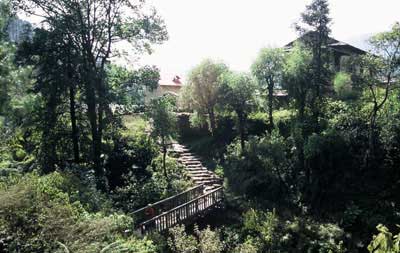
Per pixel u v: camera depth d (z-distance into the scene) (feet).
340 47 81.30
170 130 62.75
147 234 36.52
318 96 59.62
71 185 36.70
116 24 56.44
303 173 56.13
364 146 55.47
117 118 58.80
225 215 52.06
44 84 51.42
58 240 24.59
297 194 54.75
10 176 33.53
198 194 53.78
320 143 53.42
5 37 35.83
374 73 53.42
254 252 39.06
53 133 56.90
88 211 33.19
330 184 54.08
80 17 53.83
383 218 47.16
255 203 53.16
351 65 56.08
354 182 53.62
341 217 48.93
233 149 66.80
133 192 55.06
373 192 51.90
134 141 67.97
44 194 29.66
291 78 59.31
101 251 23.79
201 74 72.95
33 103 34.50
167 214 42.29
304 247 43.80
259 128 69.62
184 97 75.97
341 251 42.57
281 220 48.47
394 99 55.31
